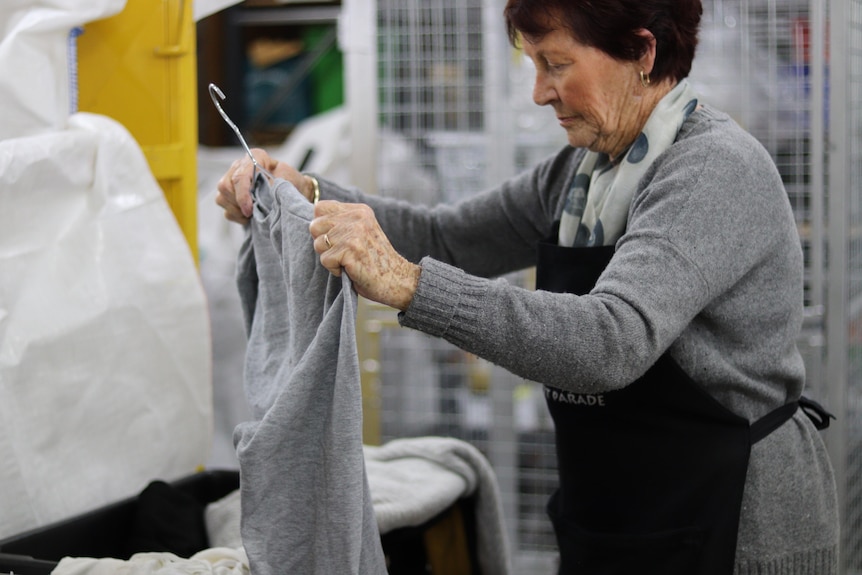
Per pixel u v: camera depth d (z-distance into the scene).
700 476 1.42
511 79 2.81
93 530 1.47
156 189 1.69
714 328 1.42
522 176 1.76
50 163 1.52
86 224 1.59
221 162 4.08
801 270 1.47
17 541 1.36
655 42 1.42
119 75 1.85
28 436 1.46
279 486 1.20
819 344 2.49
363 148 2.82
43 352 1.48
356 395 1.15
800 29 2.55
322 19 4.70
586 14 1.38
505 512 2.85
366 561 1.23
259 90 5.04
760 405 1.46
